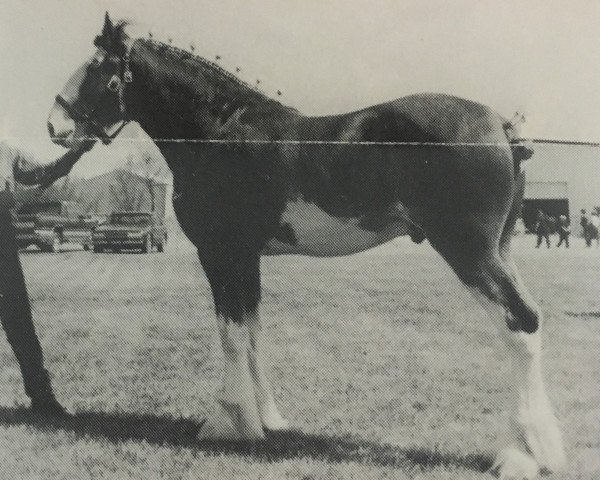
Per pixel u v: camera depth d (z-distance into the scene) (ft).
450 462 11.12
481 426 11.89
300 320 14.06
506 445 10.63
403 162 10.59
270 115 11.59
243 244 11.57
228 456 11.51
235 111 11.75
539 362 10.25
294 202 11.28
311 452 11.51
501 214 10.34
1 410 13.12
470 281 10.33
